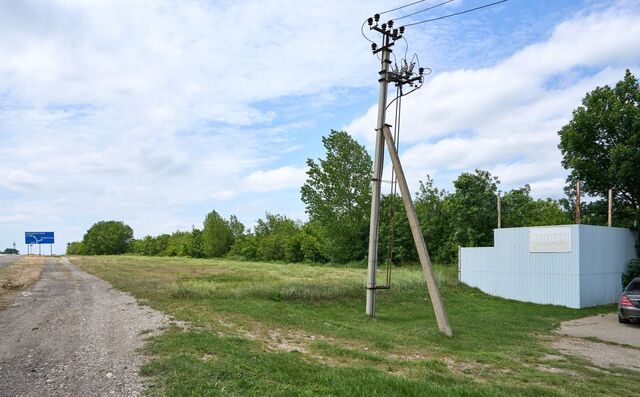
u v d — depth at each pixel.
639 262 23.50
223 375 7.07
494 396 6.74
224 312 14.61
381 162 16.88
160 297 17.36
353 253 50.28
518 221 38.25
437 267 33.28
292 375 7.52
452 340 12.77
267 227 80.69
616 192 29.59
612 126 27.89
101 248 124.12
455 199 37.59
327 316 16.22
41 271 36.59
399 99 16.42
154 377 7.05
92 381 6.89
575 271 20.91
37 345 9.44
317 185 50.09
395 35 16.56
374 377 7.38
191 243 85.06
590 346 12.76
